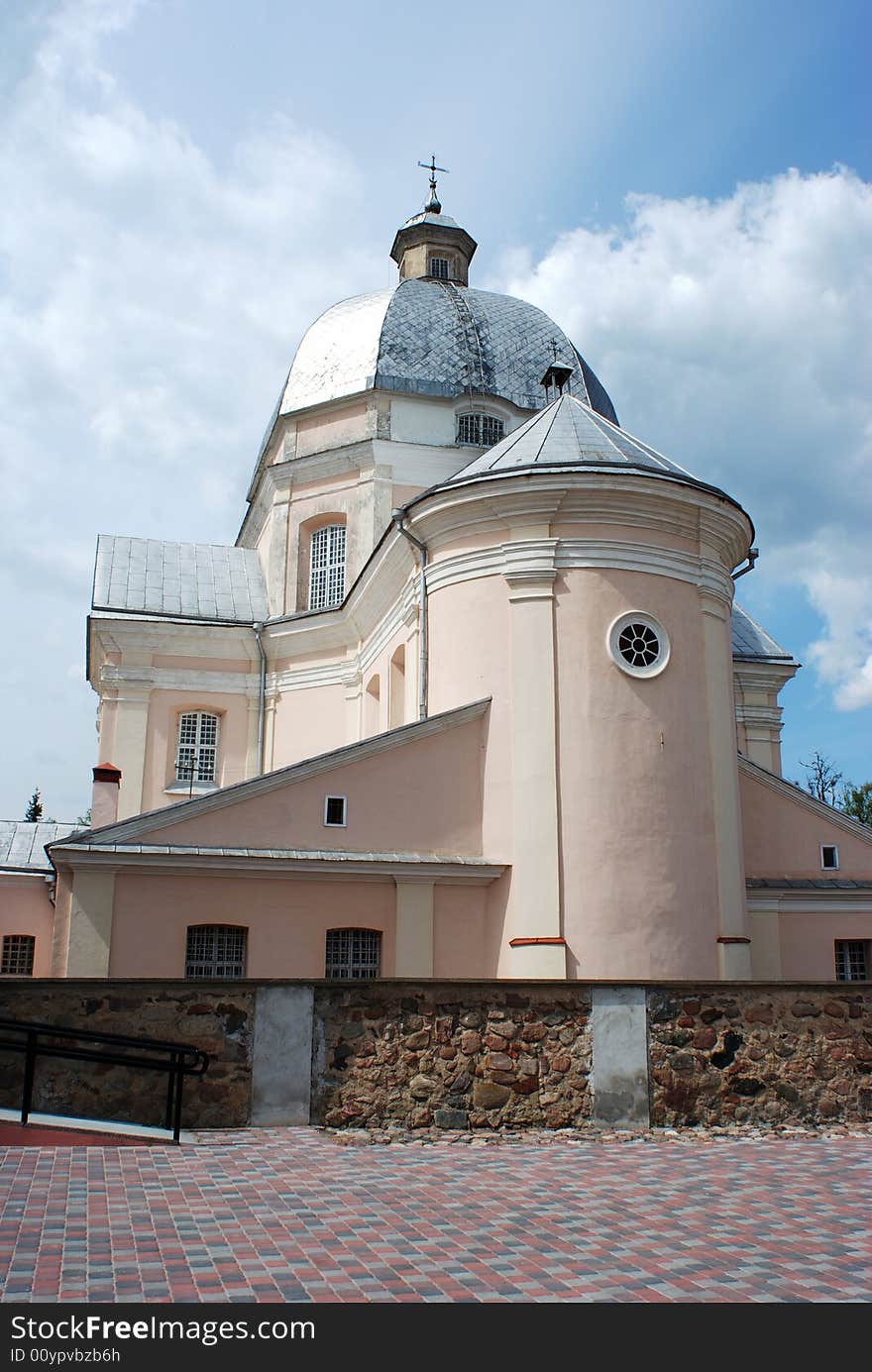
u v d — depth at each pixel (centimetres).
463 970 1736
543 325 3089
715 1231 702
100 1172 837
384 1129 1034
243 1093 1030
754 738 2981
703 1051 1105
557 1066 1073
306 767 1731
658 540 1853
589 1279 607
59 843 1591
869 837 2261
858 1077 1138
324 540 2916
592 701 1748
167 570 3164
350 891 1722
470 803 1795
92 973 1577
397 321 2944
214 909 1656
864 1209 764
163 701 2892
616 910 1675
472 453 2836
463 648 1848
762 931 2123
